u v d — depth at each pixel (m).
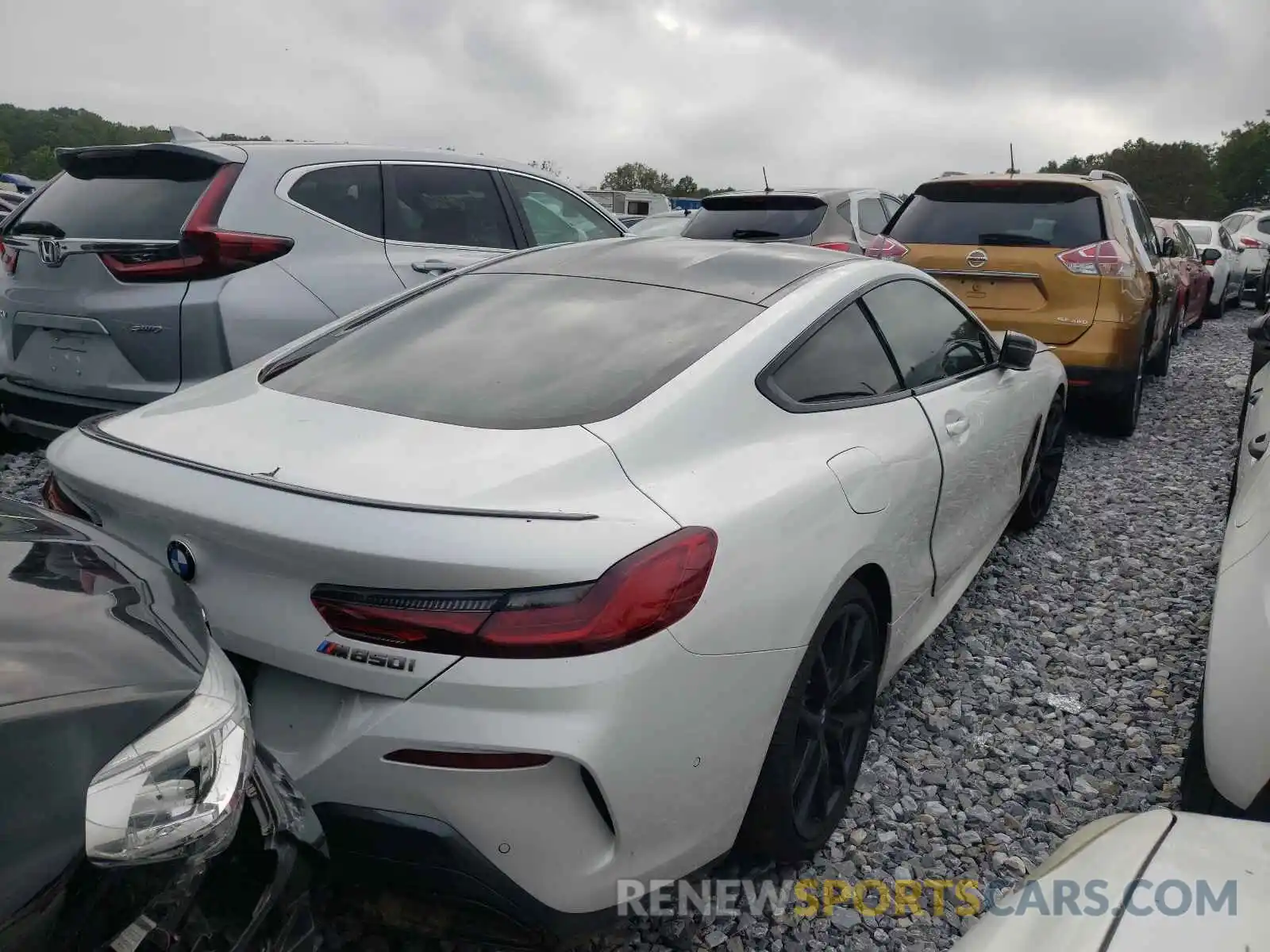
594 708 1.80
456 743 1.78
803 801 2.46
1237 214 17.23
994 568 4.59
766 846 2.39
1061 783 3.01
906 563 2.85
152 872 1.34
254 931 1.53
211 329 4.19
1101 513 5.43
